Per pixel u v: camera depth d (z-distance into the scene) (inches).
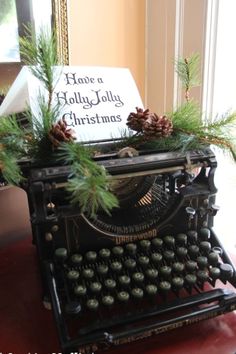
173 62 25.7
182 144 17.9
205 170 18.8
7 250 23.3
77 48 25.7
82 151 15.7
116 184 18.3
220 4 25.4
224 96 28.5
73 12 24.8
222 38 26.5
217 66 26.9
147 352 15.8
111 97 20.0
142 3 28.3
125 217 18.7
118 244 18.1
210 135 18.5
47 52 16.5
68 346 14.8
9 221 24.2
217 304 17.2
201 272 18.0
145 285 17.4
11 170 15.1
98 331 15.6
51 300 16.0
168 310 16.6
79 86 19.5
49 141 16.6
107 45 27.3
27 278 20.5
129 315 16.4
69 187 14.1
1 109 19.2
